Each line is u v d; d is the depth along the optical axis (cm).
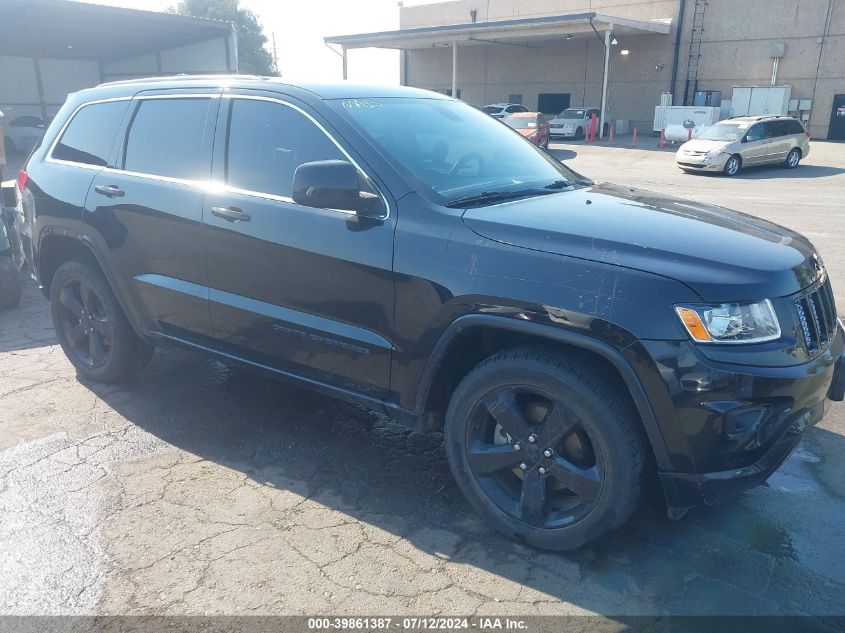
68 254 474
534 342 288
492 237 282
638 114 3500
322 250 321
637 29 3117
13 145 2634
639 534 304
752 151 1911
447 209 299
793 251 286
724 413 249
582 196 342
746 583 273
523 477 292
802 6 2938
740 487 264
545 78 3772
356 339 318
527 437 285
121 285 417
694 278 252
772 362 253
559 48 3675
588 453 279
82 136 449
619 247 266
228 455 377
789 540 300
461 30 3195
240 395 454
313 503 330
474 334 301
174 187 382
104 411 430
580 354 273
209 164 373
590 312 257
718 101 3234
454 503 331
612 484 268
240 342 369
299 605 262
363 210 307
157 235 390
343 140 328
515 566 284
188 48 2450
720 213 331
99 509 324
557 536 285
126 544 298
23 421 416
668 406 252
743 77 3161
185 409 433
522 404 292
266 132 354
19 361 518
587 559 288
